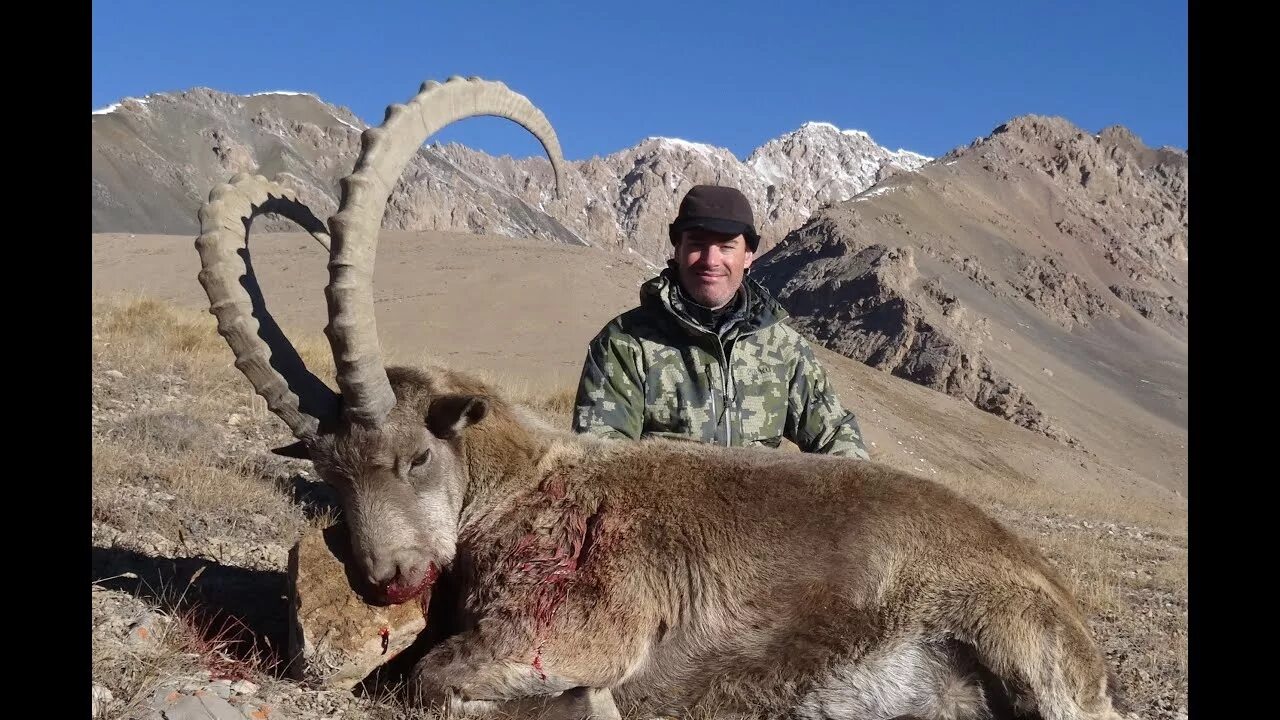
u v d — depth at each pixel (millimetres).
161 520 2480
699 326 2234
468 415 1708
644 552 1709
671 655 1712
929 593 1654
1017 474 23750
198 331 6281
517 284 24578
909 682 1667
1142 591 3707
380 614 1720
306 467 3465
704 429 2238
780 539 1702
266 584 2174
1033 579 1673
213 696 1498
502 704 1632
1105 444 52750
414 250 29016
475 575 1762
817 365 2395
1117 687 1744
